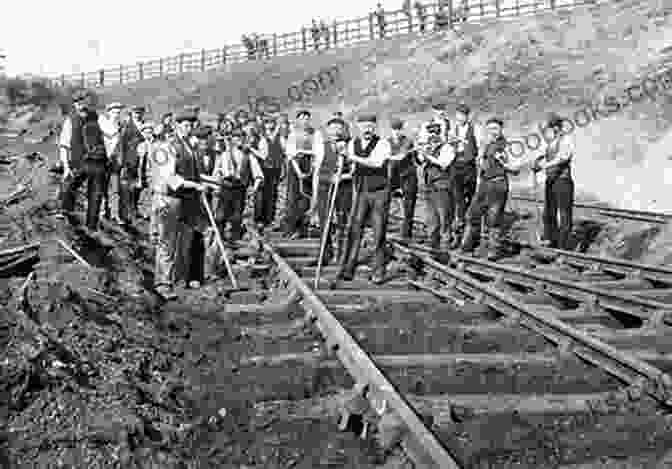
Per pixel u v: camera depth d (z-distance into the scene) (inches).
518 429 151.7
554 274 348.8
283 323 246.4
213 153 415.5
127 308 237.3
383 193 309.9
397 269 344.5
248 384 184.5
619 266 336.8
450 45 1023.6
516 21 986.7
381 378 160.2
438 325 235.1
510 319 239.1
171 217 290.5
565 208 400.5
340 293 283.7
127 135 444.1
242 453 149.7
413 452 134.0
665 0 827.4
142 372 186.9
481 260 349.4
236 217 446.9
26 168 569.0
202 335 232.1
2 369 150.1
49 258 275.3
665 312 235.5
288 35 1520.7
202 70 1678.2
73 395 154.5
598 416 161.0
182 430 159.5
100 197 368.8
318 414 163.2
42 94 922.7
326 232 303.4
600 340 205.6
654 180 550.0
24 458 132.4
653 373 168.9
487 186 384.2
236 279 322.7
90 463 134.3
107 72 1829.5
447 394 174.2
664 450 144.8
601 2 925.8
